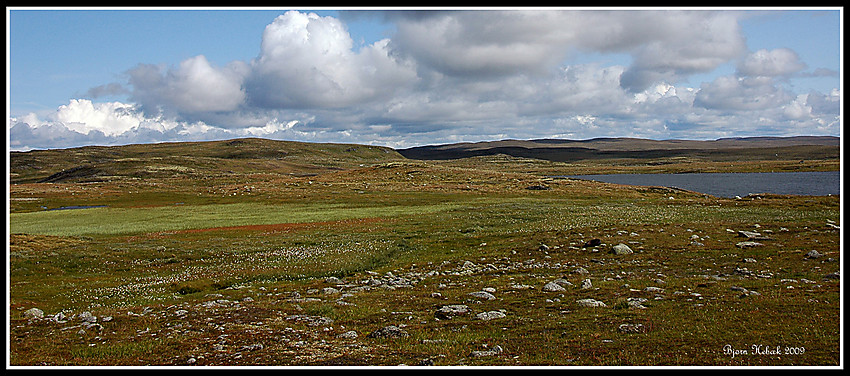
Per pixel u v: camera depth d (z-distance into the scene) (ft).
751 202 236.02
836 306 58.95
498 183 469.98
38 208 369.91
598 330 55.21
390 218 233.14
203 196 424.87
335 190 435.94
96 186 533.14
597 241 127.44
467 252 136.87
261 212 286.46
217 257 139.13
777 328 52.19
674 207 227.81
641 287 79.97
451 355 49.14
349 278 107.96
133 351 53.26
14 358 51.34
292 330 61.16
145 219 257.14
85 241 170.50
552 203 290.56
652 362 44.37
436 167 611.47
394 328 58.23
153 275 117.08
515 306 70.23
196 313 73.10
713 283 79.36
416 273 110.63
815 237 118.93
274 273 115.14
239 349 53.16
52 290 99.09
